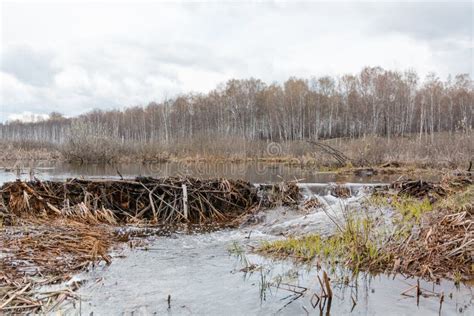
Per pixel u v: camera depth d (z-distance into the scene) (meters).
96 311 3.70
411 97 53.09
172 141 31.16
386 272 4.65
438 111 47.94
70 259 5.06
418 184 9.73
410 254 4.91
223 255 5.67
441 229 5.30
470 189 7.69
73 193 8.44
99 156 26.20
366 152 21.08
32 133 66.06
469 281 4.25
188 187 8.96
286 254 5.55
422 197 8.94
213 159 26.70
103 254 5.31
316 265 5.02
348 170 18.91
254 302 3.97
